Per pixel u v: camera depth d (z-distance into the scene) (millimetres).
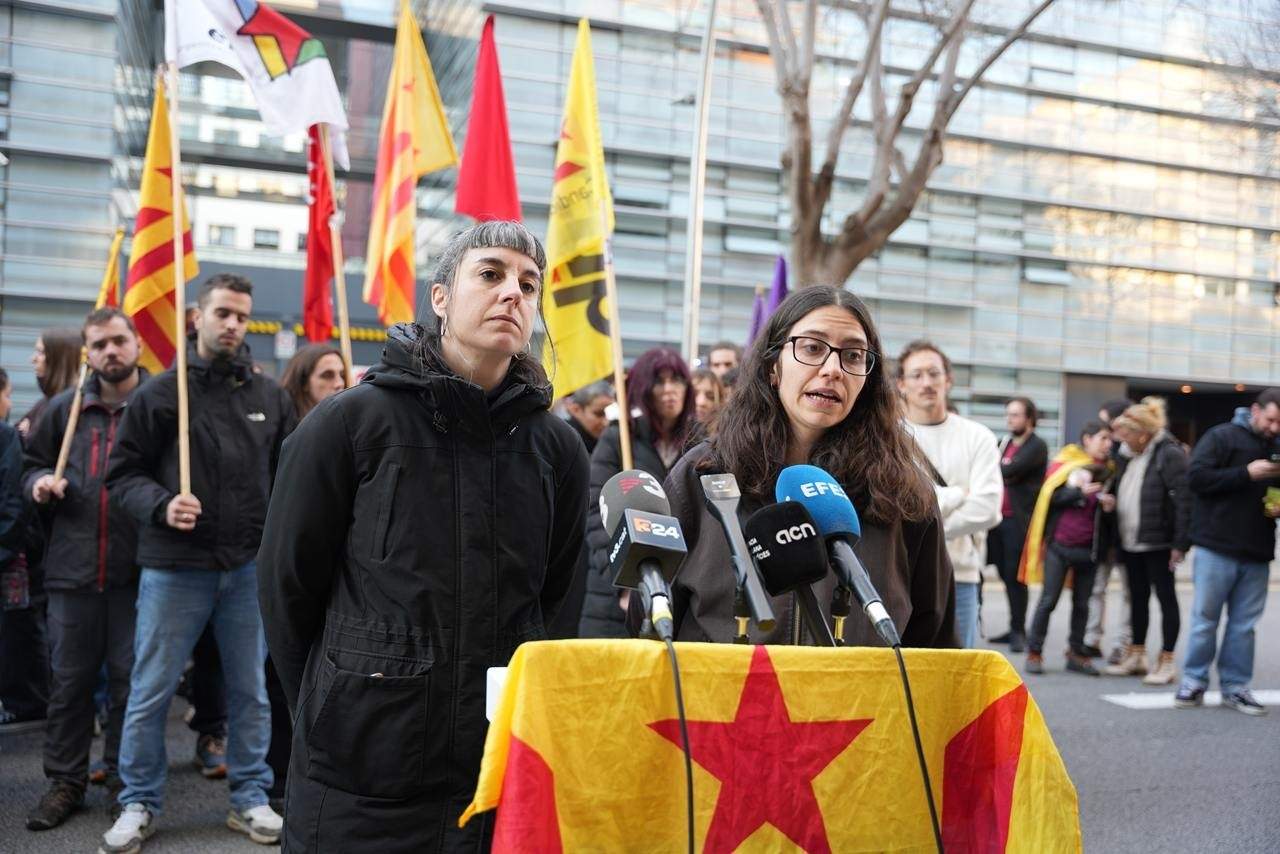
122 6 21016
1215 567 6848
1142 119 29750
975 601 4820
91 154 20219
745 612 1845
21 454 4695
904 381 4766
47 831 4336
